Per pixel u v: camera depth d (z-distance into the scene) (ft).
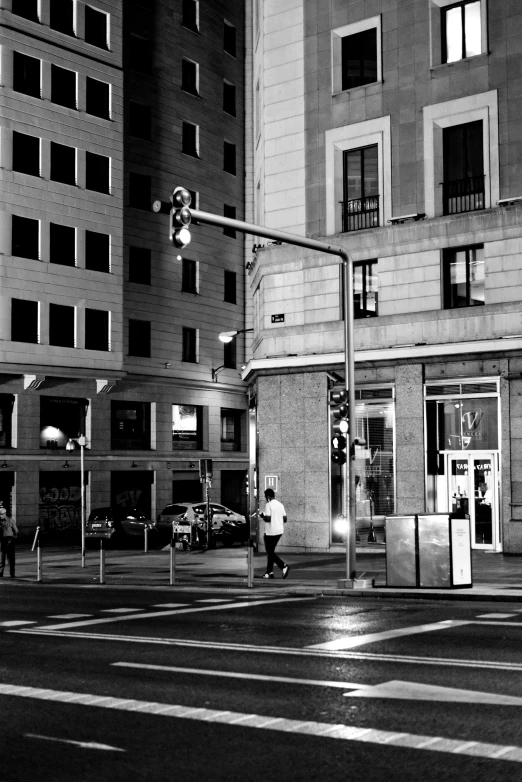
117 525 129.70
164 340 168.76
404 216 94.27
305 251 100.32
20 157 142.51
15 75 142.41
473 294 90.99
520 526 85.92
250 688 29.86
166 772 20.98
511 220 88.33
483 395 89.61
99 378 151.23
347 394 63.41
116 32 157.28
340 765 21.20
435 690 28.86
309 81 102.17
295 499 99.55
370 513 95.14
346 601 56.49
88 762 21.88
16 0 143.23
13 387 142.92
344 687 29.60
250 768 21.13
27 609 54.75
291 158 102.94
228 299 185.47
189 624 45.88
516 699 27.37
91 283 150.51
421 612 49.55
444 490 91.76
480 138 91.61
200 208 177.58
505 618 46.24
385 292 95.25
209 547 115.03
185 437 173.68
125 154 163.43
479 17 92.22
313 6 102.53
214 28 183.83
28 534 143.43
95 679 32.01
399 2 96.48
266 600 57.52
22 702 28.48
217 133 183.01
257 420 103.04
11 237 140.46
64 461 149.18
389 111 96.37
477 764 20.97
